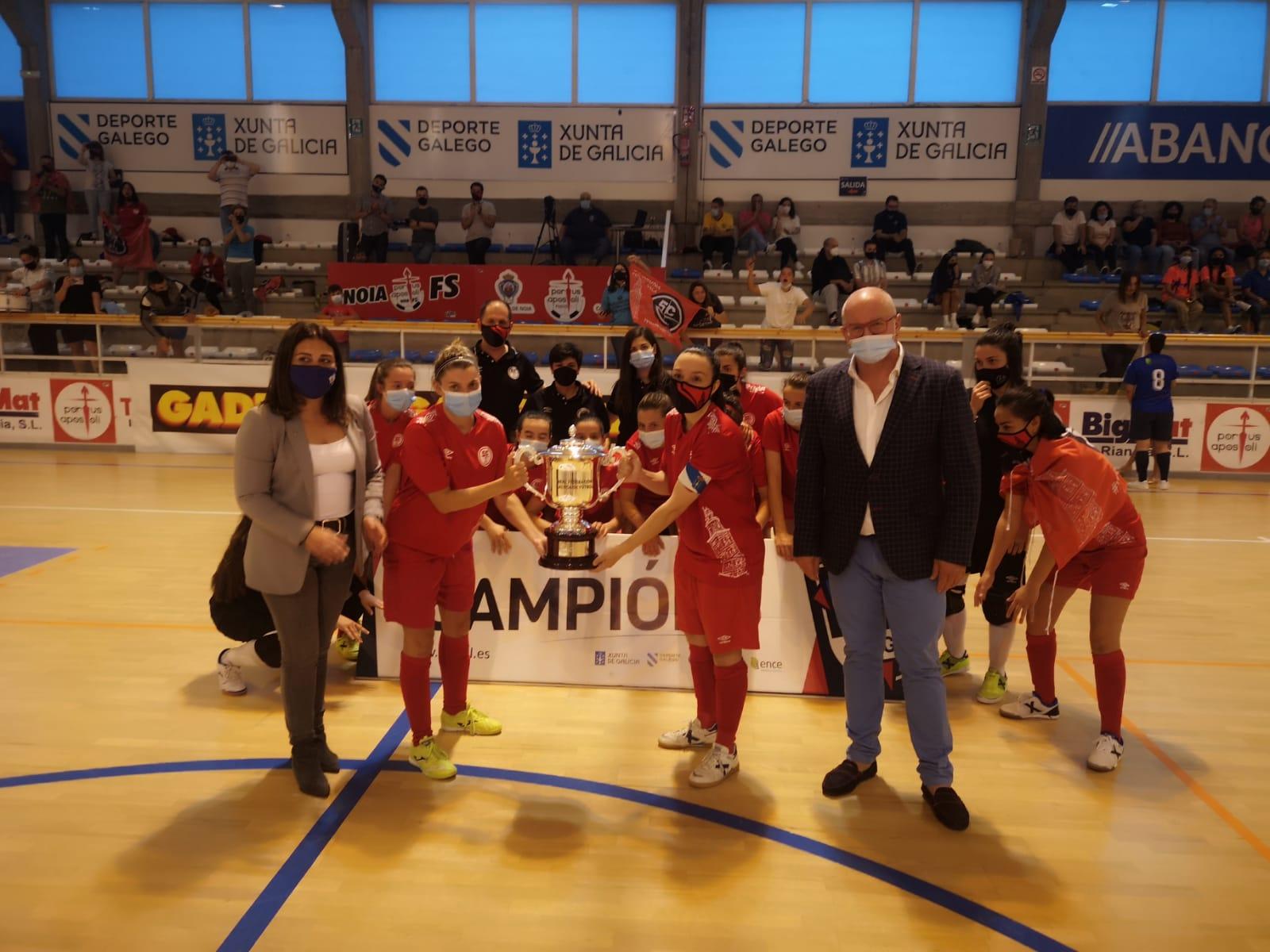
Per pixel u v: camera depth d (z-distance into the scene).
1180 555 7.19
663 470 3.60
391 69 15.04
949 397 2.97
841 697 4.28
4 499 8.50
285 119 15.09
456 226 15.32
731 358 4.15
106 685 4.25
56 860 2.83
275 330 13.39
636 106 14.93
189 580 5.96
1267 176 14.41
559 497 3.44
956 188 14.75
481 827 3.07
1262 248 13.95
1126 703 4.29
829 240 13.45
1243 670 4.75
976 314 12.28
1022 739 3.87
